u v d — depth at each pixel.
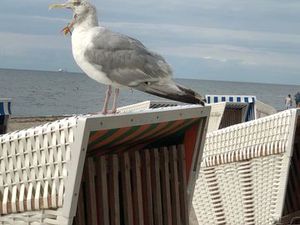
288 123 3.31
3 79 74.50
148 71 2.49
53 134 2.22
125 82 2.49
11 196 2.31
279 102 42.22
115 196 2.46
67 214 2.20
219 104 4.95
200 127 2.67
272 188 3.39
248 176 3.46
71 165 2.19
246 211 3.48
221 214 3.55
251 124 3.43
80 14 2.54
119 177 2.55
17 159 2.30
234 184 3.51
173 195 2.67
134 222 2.54
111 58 2.49
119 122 2.27
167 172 2.66
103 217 2.41
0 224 2.34
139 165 2.56
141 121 2.35
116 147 2.51
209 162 3.54
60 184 2.22
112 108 2.53
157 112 2.41
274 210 3.38
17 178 2.30
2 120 5.55
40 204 2.26
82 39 2.53
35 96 33.19
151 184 2.62
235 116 5.72
